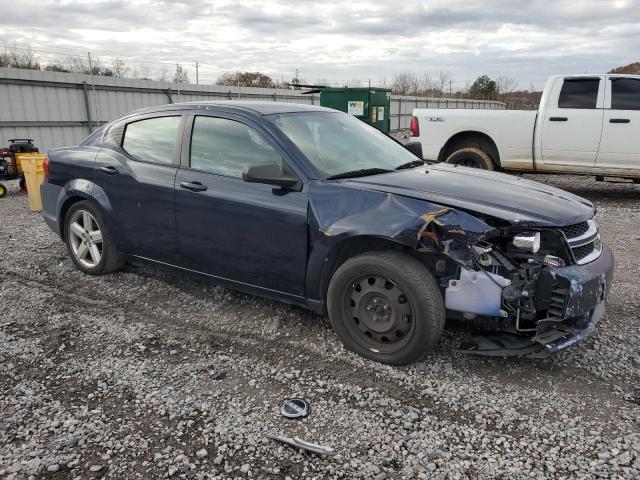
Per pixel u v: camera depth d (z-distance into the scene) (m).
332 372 3.45
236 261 4.07
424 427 2.89
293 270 3.79
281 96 27.94
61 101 17.20
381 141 4.74
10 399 3.17
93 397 3.19
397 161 4.42
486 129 9.43
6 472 2.56
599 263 3.47
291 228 3.71
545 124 9.00
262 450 2.72
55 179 5.29
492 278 3.18
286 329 4.07
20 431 2.87
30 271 5.41
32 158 8.62
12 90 15.74
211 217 4.10
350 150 4.23
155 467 2.60
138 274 5.26
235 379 3.38
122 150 4.82
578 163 8.95
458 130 9.64
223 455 2.69
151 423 2.94
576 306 3.23
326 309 3.79
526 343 3.37
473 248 3.20
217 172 4.14
